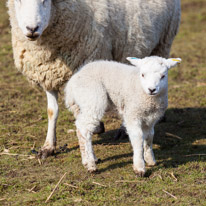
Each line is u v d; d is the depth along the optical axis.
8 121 9.91
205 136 8.84
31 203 5.70
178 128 9.55
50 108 7.90
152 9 9.10
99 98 6.49
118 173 6.66
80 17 7.39
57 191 6.01
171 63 6.09
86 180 6.37
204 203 5.51
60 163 7.34
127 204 5.57
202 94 12.17
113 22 8.02
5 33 20.55
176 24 10.25
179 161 7.16
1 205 5.68
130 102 6.33
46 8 6.86
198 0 28.00
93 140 8.77
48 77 7.66
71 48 7.47
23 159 7.52
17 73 14.51
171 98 11.92
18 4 7.00
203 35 21.73
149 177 6.45
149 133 6.69
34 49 7.40
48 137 7.83
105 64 6.76
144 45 8.72
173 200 5.64
